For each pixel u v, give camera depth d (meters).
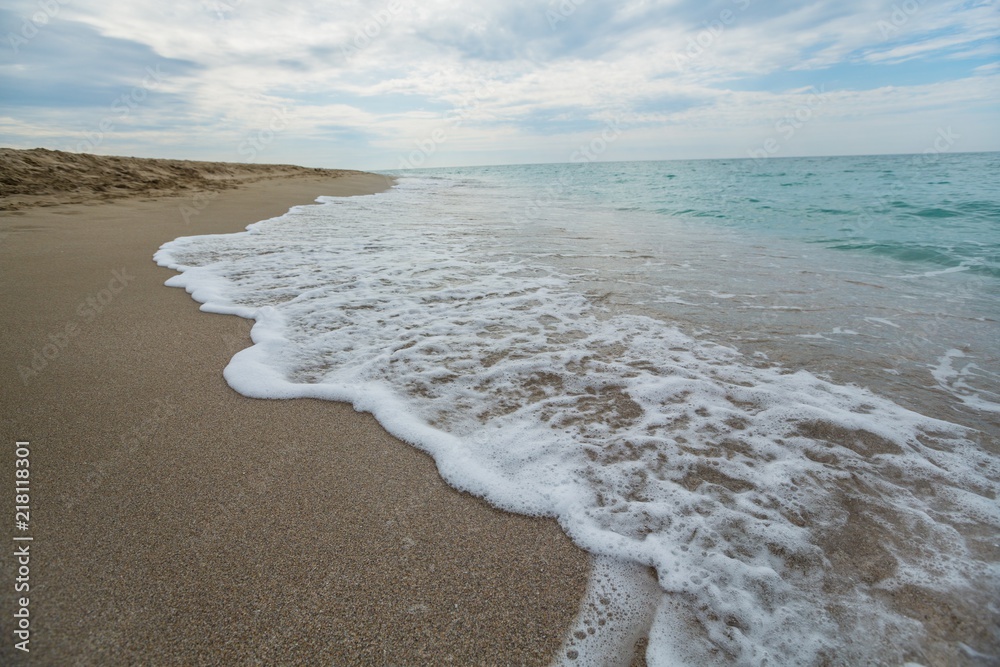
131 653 1.39
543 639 1.47
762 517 1.95
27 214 8.45
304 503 2.00
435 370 3.18
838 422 2.58
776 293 4.84
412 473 2.21
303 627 1.48
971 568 1.70
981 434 2.48
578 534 1.88
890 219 9.78
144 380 2.98
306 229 8.35
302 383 2.97
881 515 1.96
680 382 3.03
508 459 2.31
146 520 1.88
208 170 17.47
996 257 6.29
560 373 3.17
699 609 1.58
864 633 1.49
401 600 1.58
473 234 8.16
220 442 2.39
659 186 20.66
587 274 5.56
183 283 4.90
